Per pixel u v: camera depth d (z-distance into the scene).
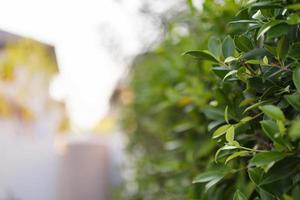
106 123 7.75
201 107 1.56
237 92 0.99
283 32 0.72
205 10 1.30
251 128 0.92
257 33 0.80
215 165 1.01
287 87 0.76
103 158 5.75
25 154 5.14
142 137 3.27
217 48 0.93
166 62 2.26
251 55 0.81
